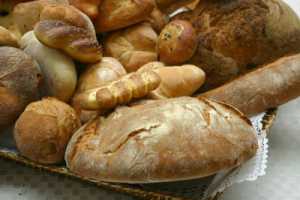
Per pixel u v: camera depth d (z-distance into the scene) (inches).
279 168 29.0
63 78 29.2
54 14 29.3
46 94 29.7
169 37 32.2
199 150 23.5
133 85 26.6
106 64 30.7
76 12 29.8
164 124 24.1
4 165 29.0
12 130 28.5
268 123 29.0
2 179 28.3
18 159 27.3
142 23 33.7
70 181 28.0
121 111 25.9
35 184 28.0
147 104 25.8
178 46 31.7
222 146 23.9
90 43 29.8
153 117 24.5
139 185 24.7
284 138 31.4
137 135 23.9
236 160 24.0
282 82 29.7
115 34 33.5
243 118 26.4
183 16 34.6
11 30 32.5
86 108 26.6
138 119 24.6
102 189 27.4
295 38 32.7
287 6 33.7
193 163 23.2
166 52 32.2
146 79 27.1
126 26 33.4
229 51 32.2
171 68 30.8
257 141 25.7
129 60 32.7
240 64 32.4
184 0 35.9
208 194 24.6
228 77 32.5
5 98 27.7
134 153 23.5
